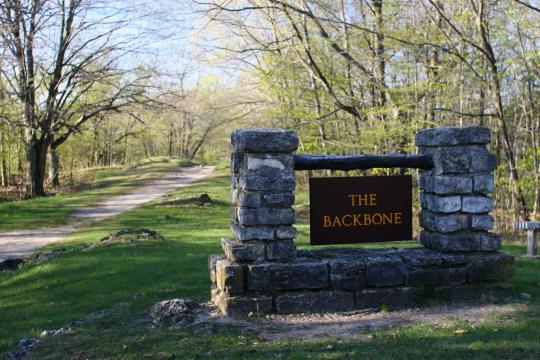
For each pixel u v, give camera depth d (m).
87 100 33.06
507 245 13.42
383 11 17.77
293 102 19.44
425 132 7.18
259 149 6.47
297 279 6.48
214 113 35.38
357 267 6.60
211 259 7.14
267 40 21.66
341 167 6.96
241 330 5.86
